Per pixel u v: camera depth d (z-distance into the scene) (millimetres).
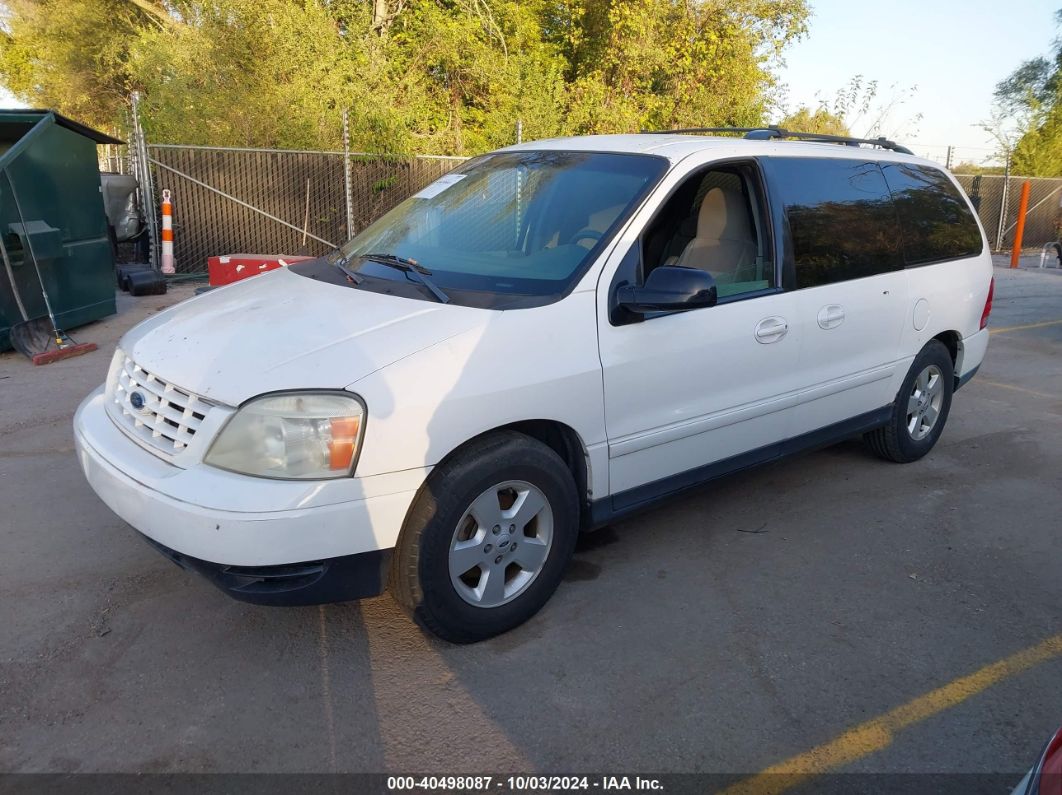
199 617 3396
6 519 4215
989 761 2705
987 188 19484
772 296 3979
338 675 3055
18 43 26172
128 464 2939
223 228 12164
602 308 3340
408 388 2826
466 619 3129
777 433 4168
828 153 4508
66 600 3496
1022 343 9047
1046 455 5527
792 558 4047
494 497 3109
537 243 3646
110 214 11758
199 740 2713
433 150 14938
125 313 9258
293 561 2705
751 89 18484
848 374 4465
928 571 3955
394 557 2967
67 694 2914
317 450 2713
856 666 3193
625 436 3471
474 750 2699
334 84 13227
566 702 2939
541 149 4270
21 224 7289
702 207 3992
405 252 3820
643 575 3846
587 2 17562
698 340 3631
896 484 4988
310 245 12641
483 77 15688
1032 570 3986
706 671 3137
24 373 6797
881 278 4578
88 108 23938
